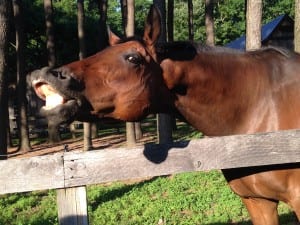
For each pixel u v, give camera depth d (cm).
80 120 153
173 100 172
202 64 174
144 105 157
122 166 155
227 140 161
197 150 160
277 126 175
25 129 936
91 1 1658
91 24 1462
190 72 171
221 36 2261
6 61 515
